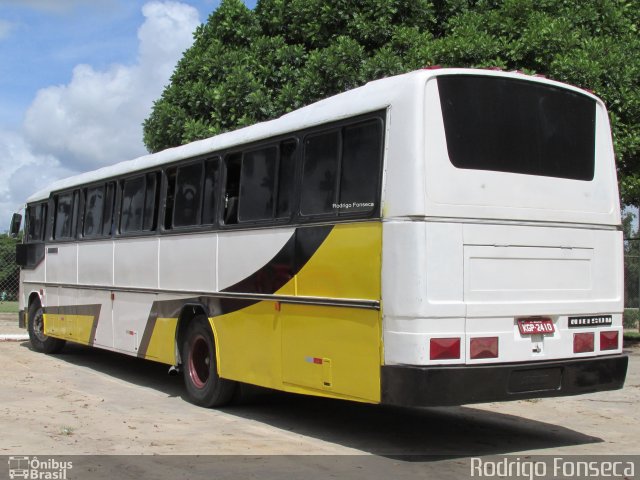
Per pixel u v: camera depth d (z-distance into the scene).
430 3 14.15
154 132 15.16
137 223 10.20
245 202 7.96
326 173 6.80
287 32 15.12
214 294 8.32
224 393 8.36
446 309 5.88
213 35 15.64
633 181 13.73
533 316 6.37
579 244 6.77
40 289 13.44
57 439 6.88
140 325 9.98
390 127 6.13
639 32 14.73
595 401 9.24
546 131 6.73
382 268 6.03
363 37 13.77
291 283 7.11
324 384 6.62
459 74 6.26
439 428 7.62
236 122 13.95
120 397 9.26
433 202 5.93
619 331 7.02
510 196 6.35
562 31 13.02
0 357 13.06
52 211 13.15
